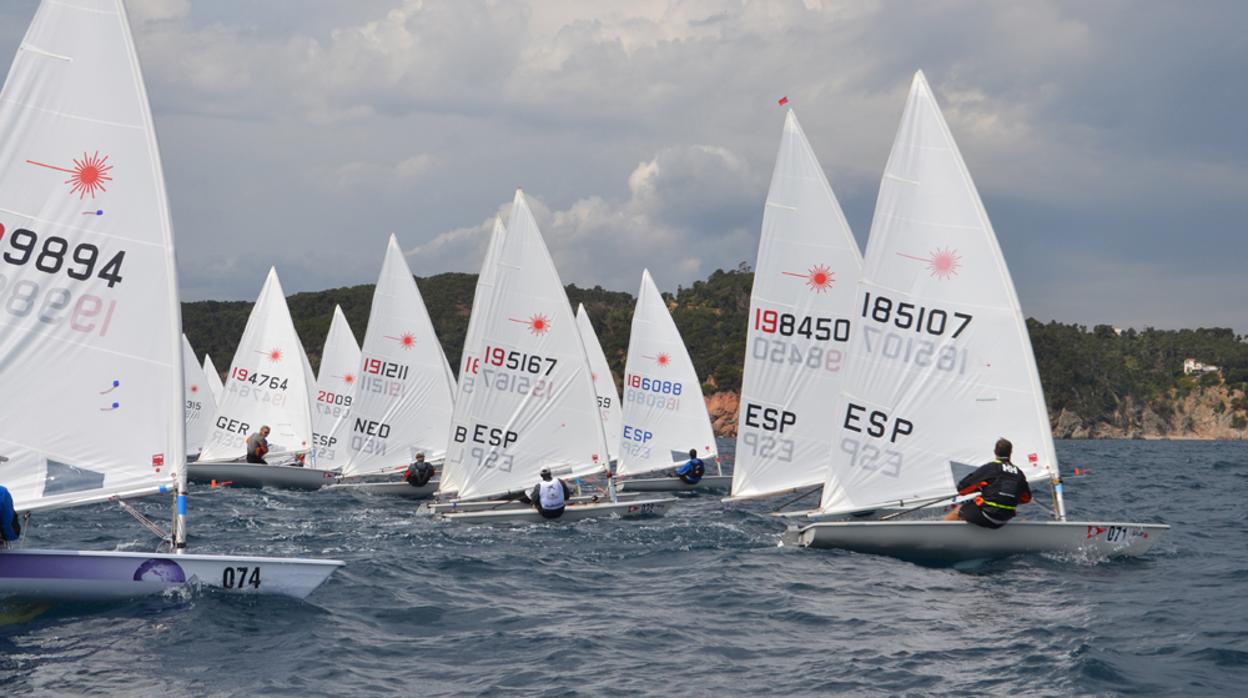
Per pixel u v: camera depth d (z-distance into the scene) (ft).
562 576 85.81
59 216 61.98
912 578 81.82
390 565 87.66
